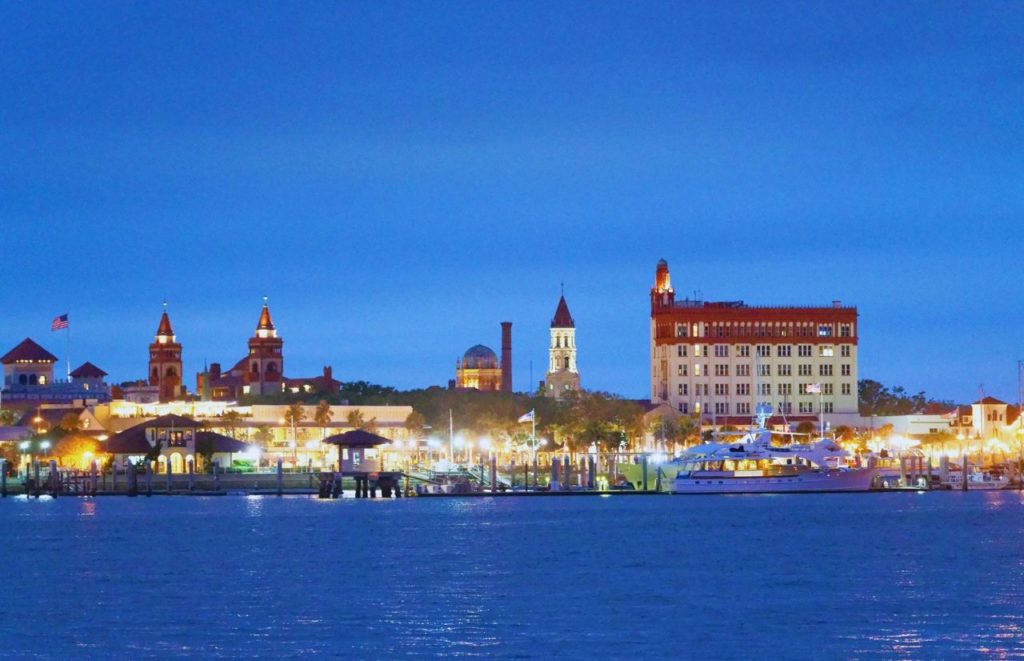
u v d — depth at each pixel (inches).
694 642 7785.4
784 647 7642.7
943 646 7632.9
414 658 7421.3
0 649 7682.1
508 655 7485.2
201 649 7647.6
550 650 7603.4
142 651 7613.2
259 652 7578.7
